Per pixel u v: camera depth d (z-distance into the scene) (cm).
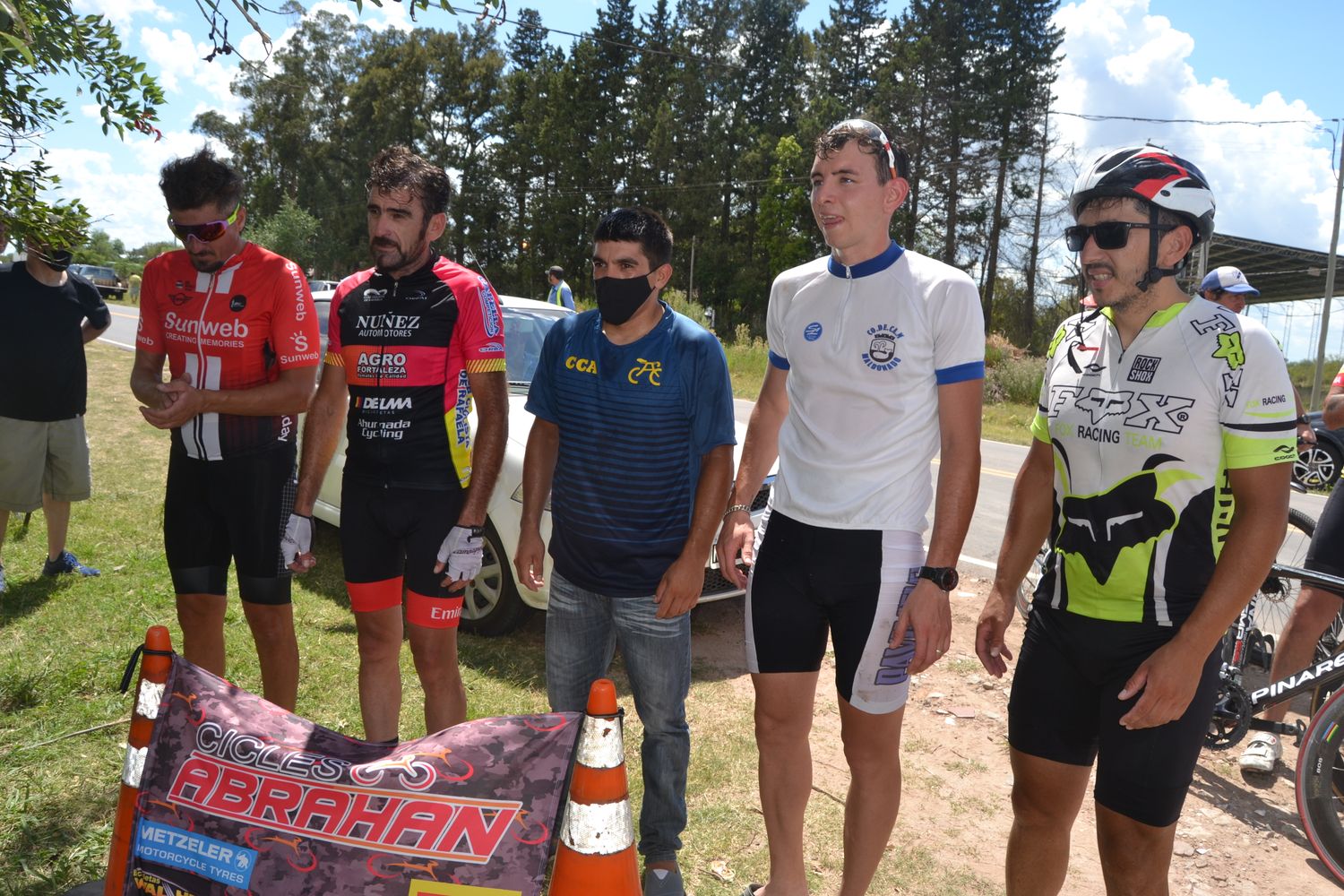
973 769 363
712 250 5272
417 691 391
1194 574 200
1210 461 197
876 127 234
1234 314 198
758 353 2464
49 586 479
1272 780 367
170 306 300
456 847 169
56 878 250
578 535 258
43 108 293
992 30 4616
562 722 177
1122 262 199
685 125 5478
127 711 349
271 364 302
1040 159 4603
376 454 277
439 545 277
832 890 277
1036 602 224
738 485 273
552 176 5853
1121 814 204
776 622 249
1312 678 337
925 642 226
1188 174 197
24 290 458
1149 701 190
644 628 257
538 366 272
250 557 299
